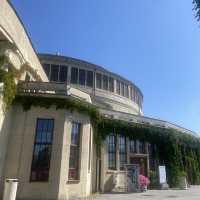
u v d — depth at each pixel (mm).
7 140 16156
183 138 31609
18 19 17922
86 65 36125
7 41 16672
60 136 16688
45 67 33688
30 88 17672
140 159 26562
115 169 24000
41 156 16328
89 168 19688
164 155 28562
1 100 15352
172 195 19766
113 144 24766
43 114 17016
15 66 17797
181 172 28344
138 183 22531
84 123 18922
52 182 15734
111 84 38750
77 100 18172
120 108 39062
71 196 16562
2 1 15562
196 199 17312
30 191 15445
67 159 16688
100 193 20656
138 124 27172
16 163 15883
